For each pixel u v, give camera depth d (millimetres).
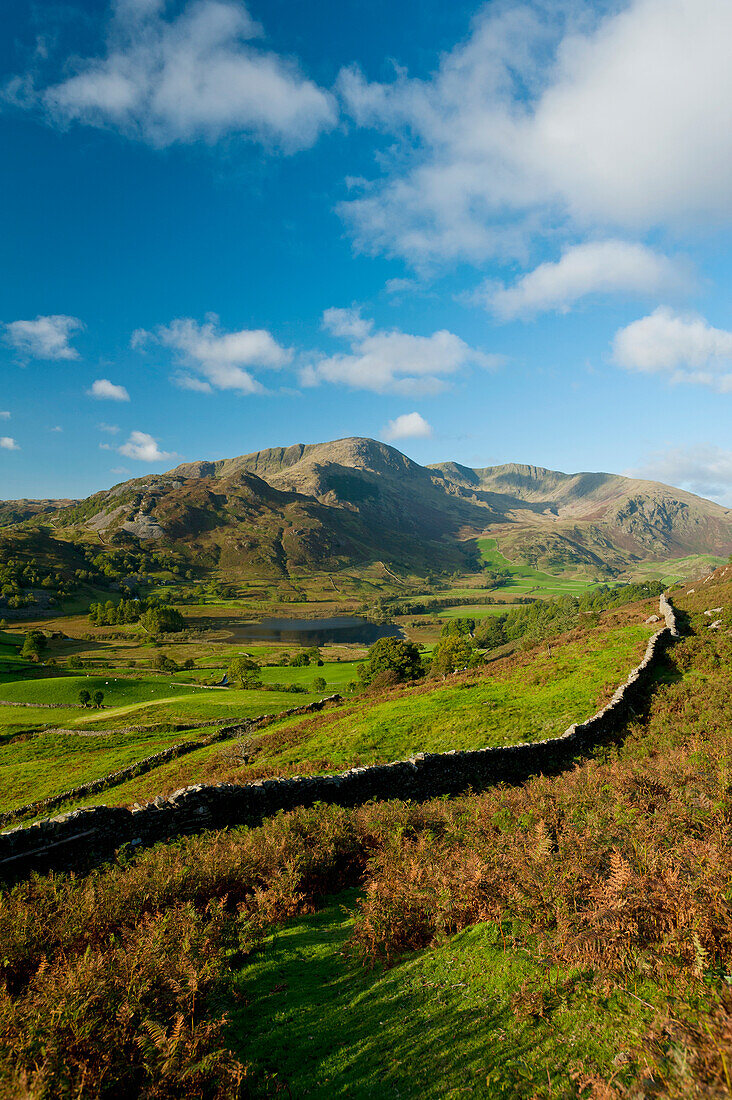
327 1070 5004
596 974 5332
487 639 154750
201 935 7168
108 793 33344
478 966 6168
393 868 8992
